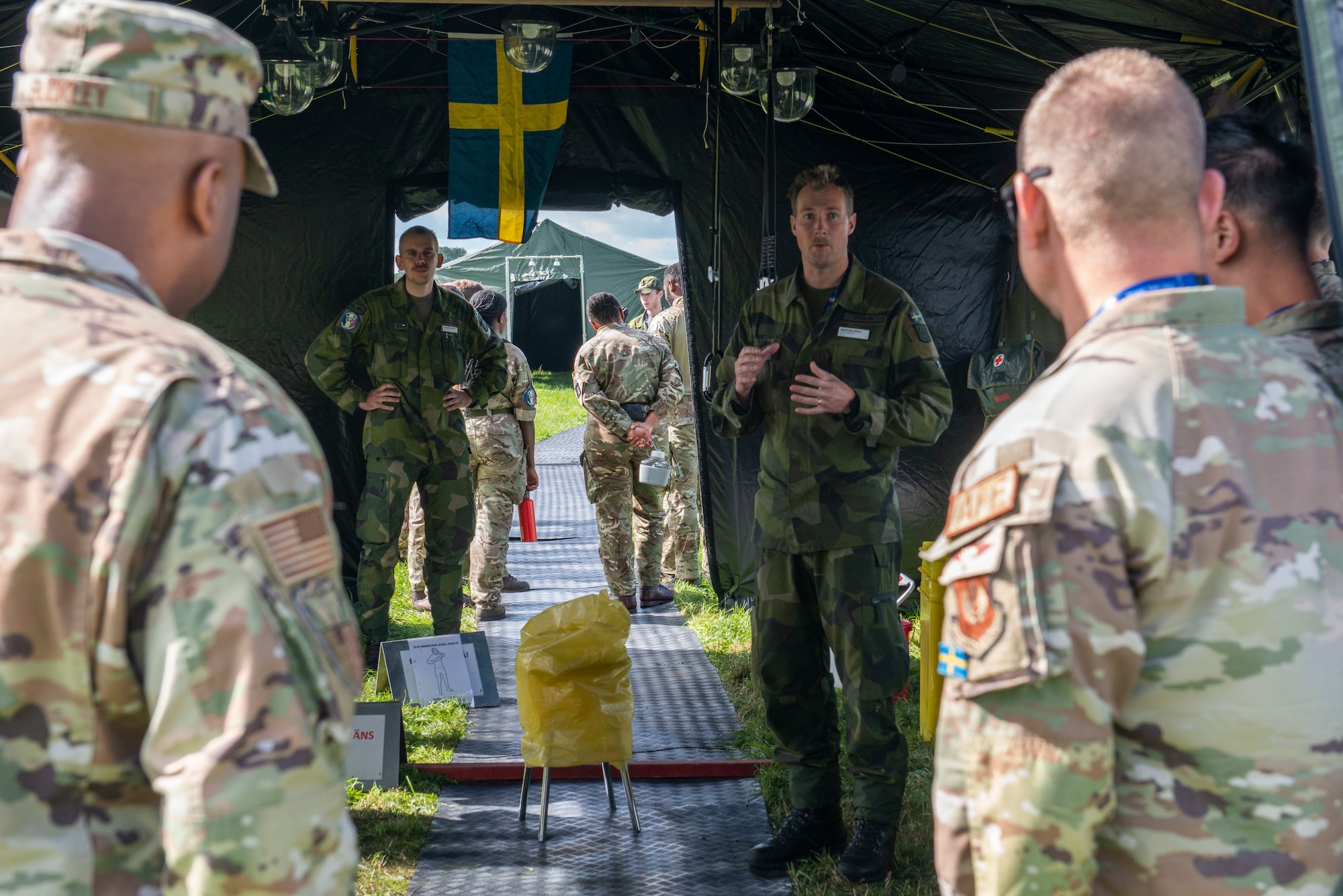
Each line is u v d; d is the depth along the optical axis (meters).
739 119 6.64
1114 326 1.27
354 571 6.73
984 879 1.22
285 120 6.52
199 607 1.02
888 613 3.41
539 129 5.94
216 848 0.99
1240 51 4.29
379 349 5.55
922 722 2.33
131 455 1.04
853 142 6.67
